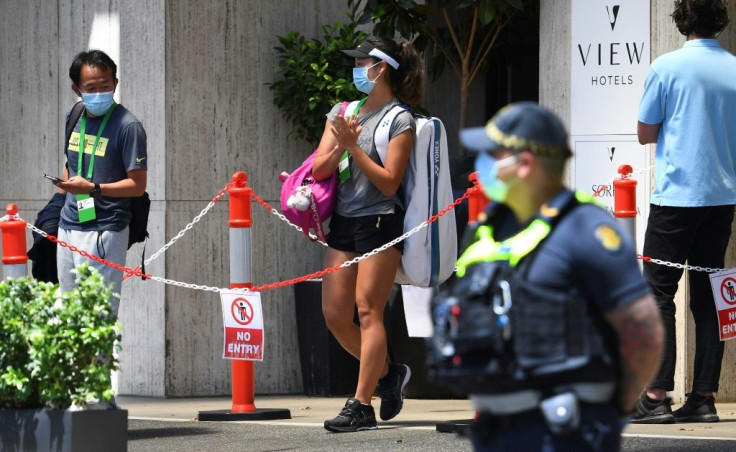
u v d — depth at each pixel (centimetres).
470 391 984
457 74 3259
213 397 2944
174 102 2922
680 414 2281
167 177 2909
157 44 2922
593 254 966
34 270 2303
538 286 971
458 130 3416
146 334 2945
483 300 976
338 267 2181
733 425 2222
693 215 2209
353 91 2997
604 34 2644
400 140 2142
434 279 2195
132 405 2758
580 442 961
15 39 3216
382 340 2167
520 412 974
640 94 2623
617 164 2641
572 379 965
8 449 1633
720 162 2216
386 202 2173
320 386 2931
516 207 1003
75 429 1585
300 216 2200
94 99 2152
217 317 2978
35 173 3188
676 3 2273
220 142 2988
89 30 3058
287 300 3088
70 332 1627
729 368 2661
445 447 1948
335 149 2156
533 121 983
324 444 2022
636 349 964
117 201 2172
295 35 3048
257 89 3045
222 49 2995
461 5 3005
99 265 2169
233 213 2405
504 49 3319
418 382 2805
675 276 2245
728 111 2212
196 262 2948
